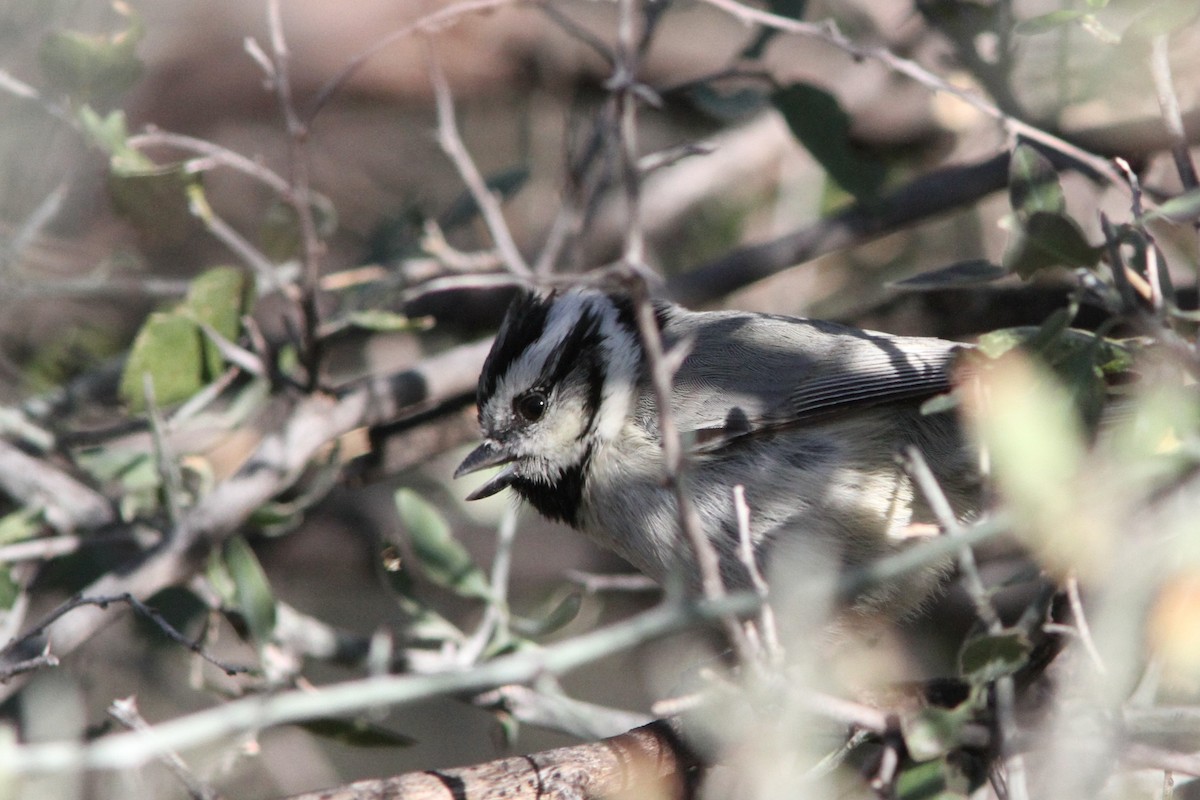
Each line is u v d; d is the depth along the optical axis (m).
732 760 6.60
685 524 5.30
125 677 9.98
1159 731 5.92
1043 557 5.57
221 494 8.20
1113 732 5.65
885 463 8.06
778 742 5.59
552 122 12.64
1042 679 6.45
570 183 9.68
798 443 8.08
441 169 12.80
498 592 8.39
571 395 8.52
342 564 11.08
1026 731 5.88
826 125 9.36
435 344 11.88
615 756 6.46
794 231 10.66
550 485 8.63
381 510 11.20
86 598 6.88
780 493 8.05
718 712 6.39
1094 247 6.14
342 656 8.77
